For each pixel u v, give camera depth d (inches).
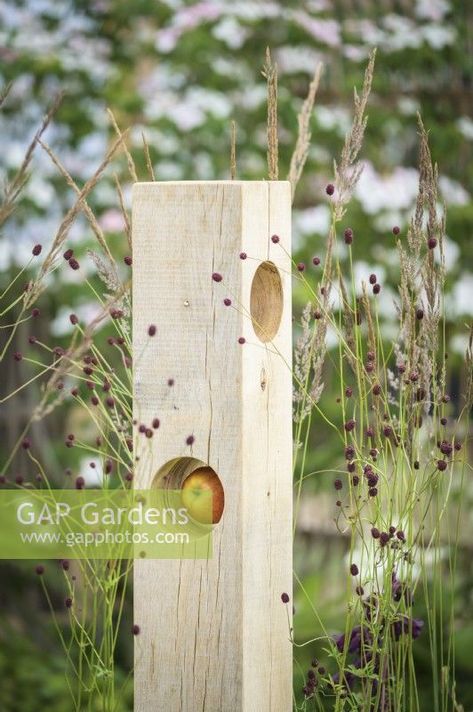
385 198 184.4
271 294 100.0
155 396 92.5
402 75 206.1
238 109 193.2
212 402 91.4
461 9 206.8
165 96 194.1
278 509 98.9
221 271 91.0
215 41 188.5
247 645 92.7
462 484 96.3
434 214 95.4
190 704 92.9
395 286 186.2
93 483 176.7
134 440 92.6
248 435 92.0
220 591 92.0
